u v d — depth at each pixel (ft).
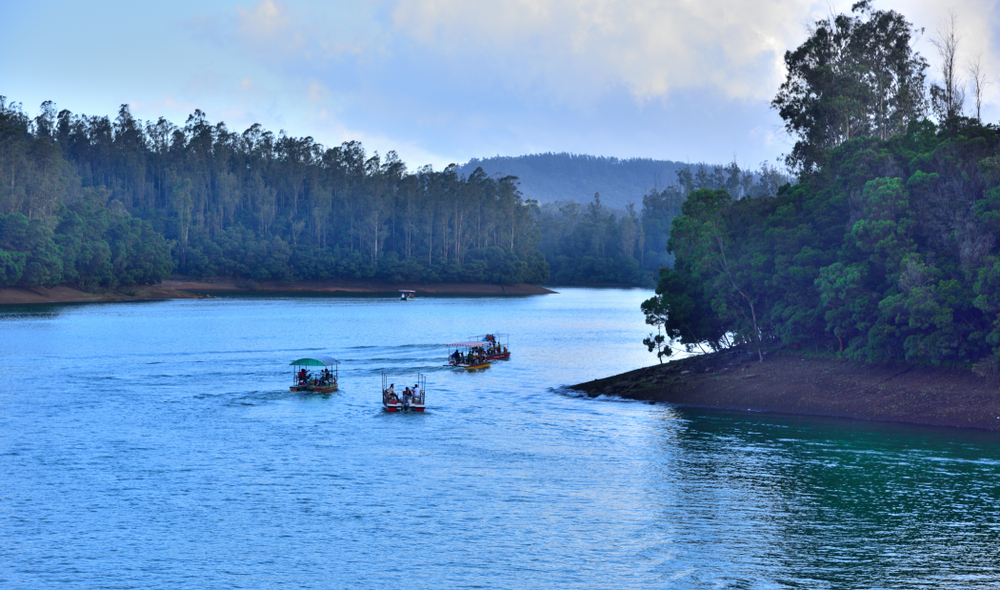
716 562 91.56
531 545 97.40
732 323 226.99
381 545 97.50
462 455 140.56
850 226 193.36
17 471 128.57
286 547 97.14
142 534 101.35
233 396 199.00
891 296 170.81
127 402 188.44
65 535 100.99
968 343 166.50
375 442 150.82
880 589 83.56
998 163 167.63
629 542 98.02
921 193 179.22
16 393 197.67
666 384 206.49
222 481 123.95
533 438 154.20
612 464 133.90
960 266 168.04
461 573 89.30
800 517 106.11
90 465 132.67
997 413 154.40
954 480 121.39
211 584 86.74
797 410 176.14
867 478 123.13
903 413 163.84
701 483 122.31
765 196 239.30
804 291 201.67
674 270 244.22
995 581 85.20
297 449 144.87
